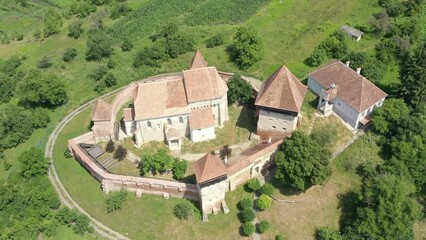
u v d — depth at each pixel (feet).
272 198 284.61
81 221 286.25
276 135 314.14
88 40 463.42
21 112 371.15
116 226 286.66
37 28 523.29
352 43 408.05
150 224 282.56
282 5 482.28
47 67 431.43
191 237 275.39
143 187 290.97
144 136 317.42
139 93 306.76
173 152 314.55
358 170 296.51
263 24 452.35
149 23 494.18
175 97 308.19
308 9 467.11
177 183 284.20
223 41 426.92
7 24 537.65
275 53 404.57
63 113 368.48
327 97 312.50
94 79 399.65
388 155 304.71
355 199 282.36
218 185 267.59
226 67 392.47
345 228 269.64
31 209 296.30
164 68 402.11
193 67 349.41
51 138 348.59
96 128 325.62
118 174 300.20
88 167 308.60
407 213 260.21
